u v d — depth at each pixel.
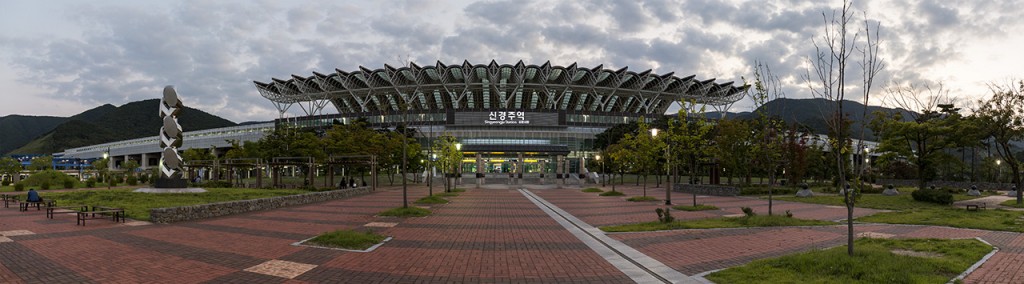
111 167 125.94
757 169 47.41
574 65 114.19
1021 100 27.22
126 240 12.88
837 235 14.07
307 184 49.38
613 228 15.73
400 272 9.29
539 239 13.54
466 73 113.56
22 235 13.69
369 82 118.25
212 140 115.06
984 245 11.53
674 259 10.57
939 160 36.88
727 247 12.06
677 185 44.12
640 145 33.19
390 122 110.25
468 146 90.62
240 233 14.38
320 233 14.42
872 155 69.31
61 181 47.12
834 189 42.12
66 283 8.32
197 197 28.56
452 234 14.52
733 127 40.97
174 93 34.09
